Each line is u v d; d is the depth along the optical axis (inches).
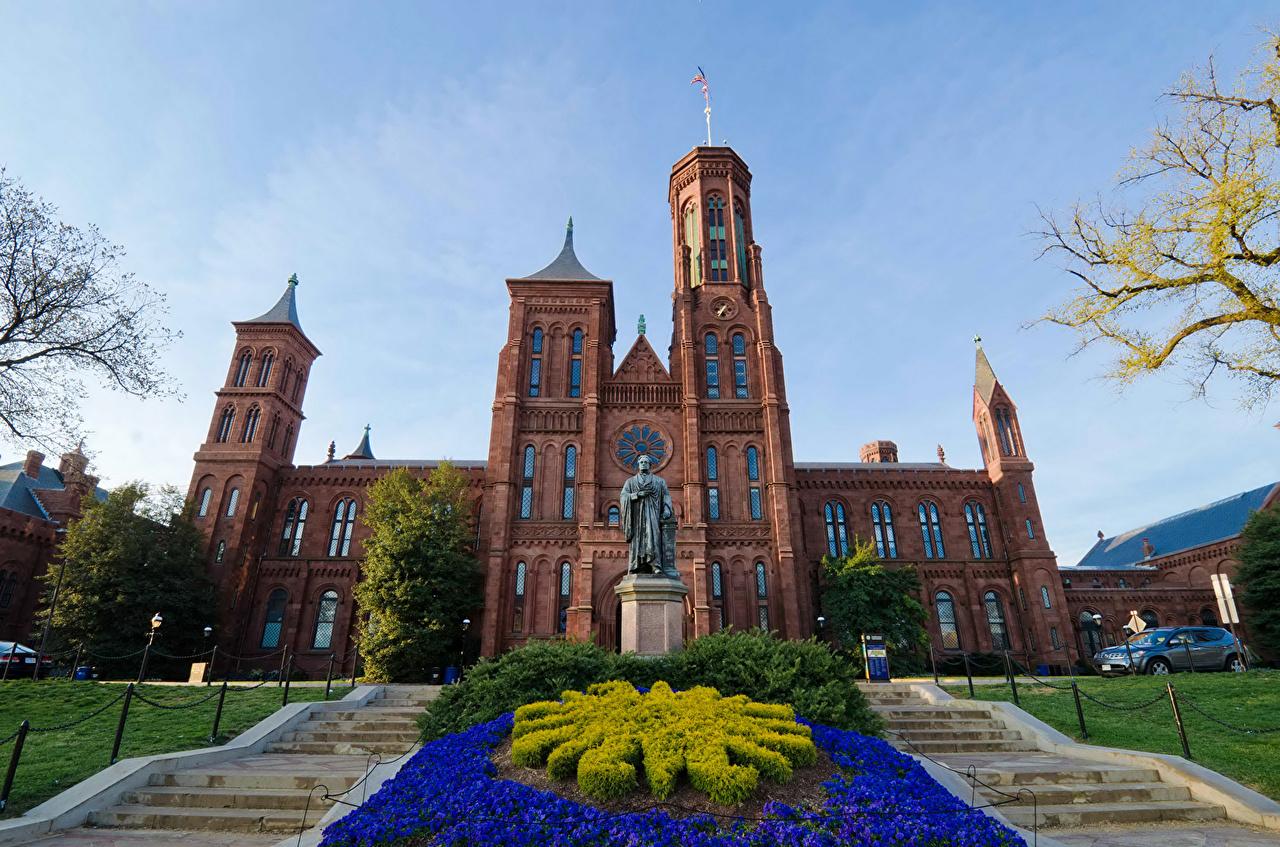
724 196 2081.7
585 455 1642.5
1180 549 2208.4
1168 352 679.1
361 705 743.1
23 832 378.3
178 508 1641.2
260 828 402.6
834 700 475.5
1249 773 456.1
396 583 1393.9
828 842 242.2
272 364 1899.6
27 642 1684.3
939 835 248.7
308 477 1828.2
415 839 249.1
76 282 858.1
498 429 1707.7
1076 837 378.3
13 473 1888.5
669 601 607.2
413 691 820.6
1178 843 361.4
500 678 506.0
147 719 666.8
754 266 1937.7
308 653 1628.9
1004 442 1968.5
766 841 244.2
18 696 771.4
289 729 645.3
